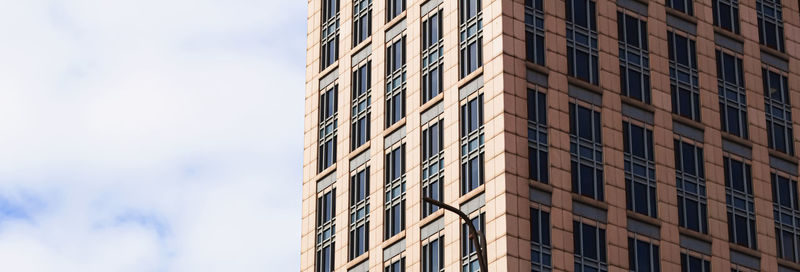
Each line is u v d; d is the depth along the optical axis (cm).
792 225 9319
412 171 9044
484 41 8706
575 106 8669
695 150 9069
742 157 9275
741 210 9094
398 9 9700
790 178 9469
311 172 10175
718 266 8788
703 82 9306
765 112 9556
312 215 10006
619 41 9050
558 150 8462
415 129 9131
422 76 9219
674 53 9275
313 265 9806
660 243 8606
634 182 8694
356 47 10044
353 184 9644
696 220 8850
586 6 9019
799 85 9831
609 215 8481
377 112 9594
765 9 9925
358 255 9350
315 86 10438
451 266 8412
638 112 8912
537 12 8781
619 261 8388
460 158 8625
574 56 8806
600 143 8662
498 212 8150
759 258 9019
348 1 10325
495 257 8069
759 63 9675
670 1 9438
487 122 8475
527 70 8562
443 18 9169
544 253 8131
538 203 8244
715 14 9619
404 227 8969
